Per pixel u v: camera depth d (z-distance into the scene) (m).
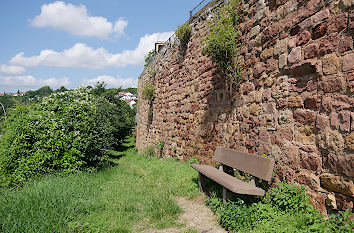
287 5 3.57
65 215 3.31
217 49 5.10
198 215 3.70
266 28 4.04
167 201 4.02
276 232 2.66
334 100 2.71
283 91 3.57
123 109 21.67
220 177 3.93
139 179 5.82
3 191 4.31
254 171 3.71
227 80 5.31
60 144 5.58
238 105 4.90
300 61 3.24
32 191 3.95
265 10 4.10
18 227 2.88
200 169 4.62
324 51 2.88
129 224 3.36
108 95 20.94
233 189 3.25
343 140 2.57
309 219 2.67
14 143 5.31
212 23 6.14
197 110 6.98
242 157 4.13
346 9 2.62
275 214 3.02
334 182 2.64
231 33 4.97
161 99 10.91
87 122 6.29
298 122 3.25
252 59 4.44
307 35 3.15
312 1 3.10
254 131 4.29
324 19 2.90
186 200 4.38
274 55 3.81
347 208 2.49
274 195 3.43
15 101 6.07
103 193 4.54
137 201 4.22
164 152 10.07
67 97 6.64
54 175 5.34
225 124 5.43
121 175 6.31
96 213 3.62
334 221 2.51
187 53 7.86
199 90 6.87
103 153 7.01
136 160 10.53
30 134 5.45
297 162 3.23
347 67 2.58
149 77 13.66
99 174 6.07
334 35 2.75
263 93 4.07
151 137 12.59
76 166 5.80
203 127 6.55
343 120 2.59
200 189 4.68
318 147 2.90
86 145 6.06
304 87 3.18
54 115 5.92
